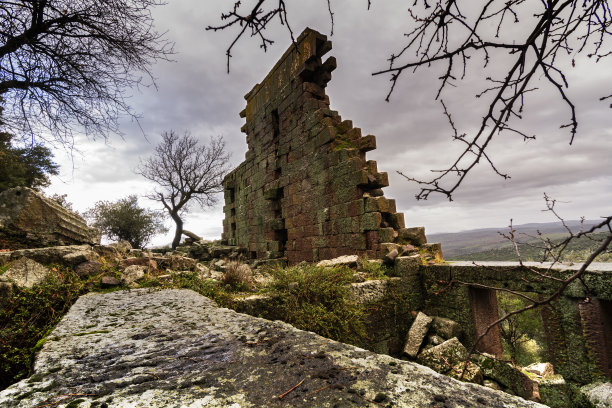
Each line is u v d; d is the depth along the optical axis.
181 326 2.64
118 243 8.75
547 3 1.28
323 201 9.70
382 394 1.28
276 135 12.81
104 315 3.22
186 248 17.23
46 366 1.76
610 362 3.94
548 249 1.34
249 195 14.88
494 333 5.78
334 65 10.04
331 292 5.28
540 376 4.71
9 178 16.92
